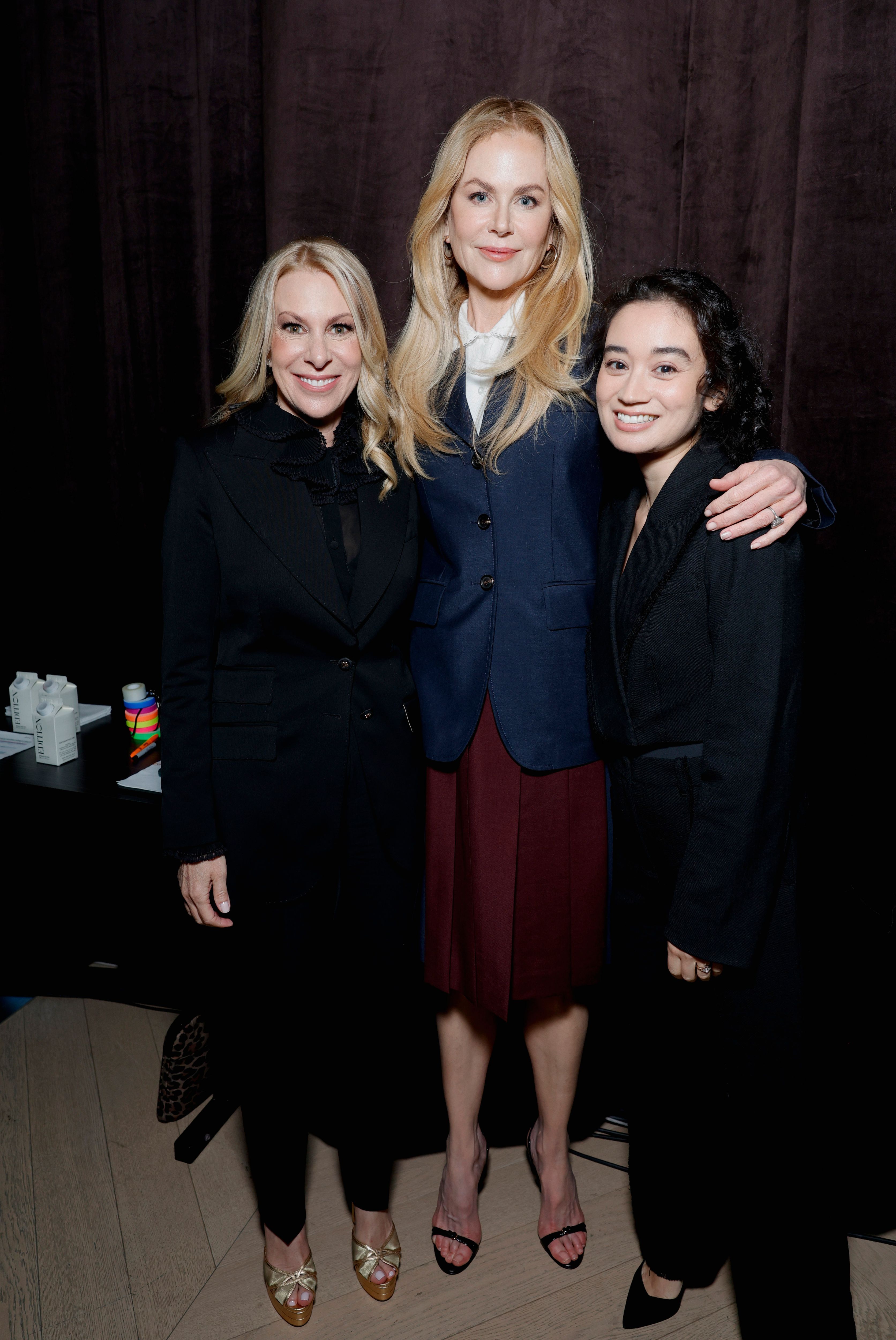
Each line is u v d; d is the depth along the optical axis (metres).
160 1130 1.88
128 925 2.25
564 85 1.77
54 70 2.11
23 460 2.39
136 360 2.22
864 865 1.76
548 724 1.31
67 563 2.40
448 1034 1.56
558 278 1.34
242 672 1.34
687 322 1.12
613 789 1.32
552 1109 1.58
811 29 1.60
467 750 1.36
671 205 1.80
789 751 1.13
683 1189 1.41
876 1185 1.61
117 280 2.21
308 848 1.34
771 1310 1.28
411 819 1.40
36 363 2.34
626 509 1.27
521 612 1.31
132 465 2.29
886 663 1.73
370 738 1.34
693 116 1.76
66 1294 1.53
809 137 1.64
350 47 1.91
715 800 1.12
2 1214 1.68
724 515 1.09
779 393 1.76
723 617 1.11
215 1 1.97
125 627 2.38
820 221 1.65
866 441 1.68
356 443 1.33
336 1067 1.86
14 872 2.27
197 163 2.09
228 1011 1.64
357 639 1.33
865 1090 1.59
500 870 1.35
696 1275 1.55
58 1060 2.08
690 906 1.14
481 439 1.33
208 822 1.31
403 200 1.95
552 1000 1.51
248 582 1.29
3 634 2.49
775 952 1.21
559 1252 1.58
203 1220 1.68
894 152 1.57
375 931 1.42
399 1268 1.57
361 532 1.32
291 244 1.27
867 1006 1.60
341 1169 1.70
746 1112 1.24
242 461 1.29
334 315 1.25
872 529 1.70
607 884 1.40
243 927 1.37
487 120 1.28
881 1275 1.55
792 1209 1.25
